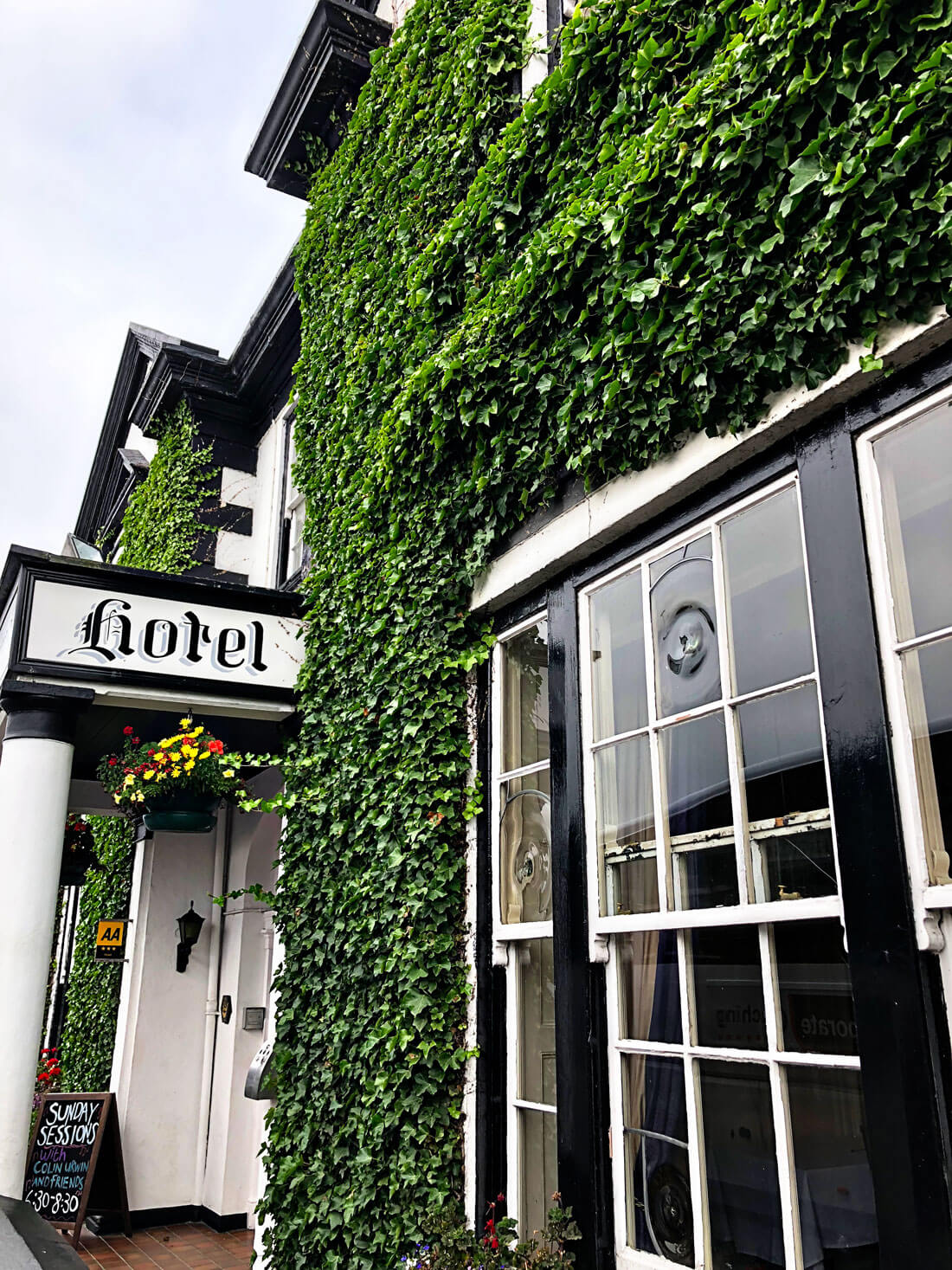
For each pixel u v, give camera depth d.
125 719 5.76
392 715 4.15
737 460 2.75
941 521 2.23
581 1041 3.01
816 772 2.44
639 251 2.94
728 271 2.64
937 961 2.07
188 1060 7.50
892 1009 2.08
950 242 2.13
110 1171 7.05
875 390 2.38
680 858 2.82
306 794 4.73
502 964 3.55
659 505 3.00
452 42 4.68
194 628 4.93
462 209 4.14
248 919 7.46
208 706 4.92
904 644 2.24
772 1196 2.35
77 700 4.59
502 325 3.62
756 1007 2.49
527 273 3.42
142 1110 7.26
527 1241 3.10
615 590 3.28
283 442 8.04
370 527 4.65
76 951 9.46
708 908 2.68
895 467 2.36
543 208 3.61
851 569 2.37
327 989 4.26
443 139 4.56
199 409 8.48
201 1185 7.31
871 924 2.16
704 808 2.77
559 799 3.32
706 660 2.84
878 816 2.19
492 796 3.76
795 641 2.56
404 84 5.11
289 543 7.71
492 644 3.89
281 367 7.98
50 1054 8.61
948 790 2.13
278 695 5.07
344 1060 4.02
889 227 2.23
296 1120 4.24
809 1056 2.30
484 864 3.73
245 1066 7.23
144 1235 6.88
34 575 4.61
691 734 2.86
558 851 3.28
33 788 4.41
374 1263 3.54
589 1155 2.89
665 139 2.83
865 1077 2.11
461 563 3.96
